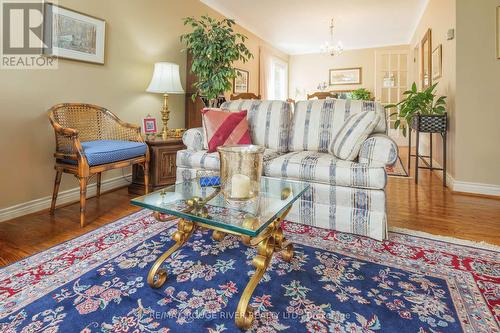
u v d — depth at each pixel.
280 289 1.28
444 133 3.11
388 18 5.16
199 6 4.14
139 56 3.20
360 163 1.85
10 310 1.14
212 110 2.46
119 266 1.47
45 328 1.04
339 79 7.44
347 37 6.38
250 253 1.60
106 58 2.82
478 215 2.22
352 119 2.07
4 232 1.90
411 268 1.45
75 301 1.19
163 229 1.94
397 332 1.02
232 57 3.46
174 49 3.68
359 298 1.21
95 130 2.59
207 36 3.44
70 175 2.58
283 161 2.02
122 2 2.95
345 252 1.62
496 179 2.77
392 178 3.54
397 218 2.17
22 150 2.22
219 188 1.53
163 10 3.49
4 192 2.12
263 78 6.18
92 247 1.68
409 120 3.46
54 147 2.43
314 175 1.89
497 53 2.69
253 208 1.26
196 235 1.84
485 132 2.78
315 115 2.50
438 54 3.62
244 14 4.93
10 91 2.13
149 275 1.27
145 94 3.30
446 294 1.23
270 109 2.62
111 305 1.17
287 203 1.30
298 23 5.39
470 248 1.66
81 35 2.57
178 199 1.37
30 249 1.66
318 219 1.94
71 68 2.52
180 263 1.50
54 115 2.27
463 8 2.79
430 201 2.59
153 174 2.79
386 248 1.67
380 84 7.00
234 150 1.37
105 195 2.78
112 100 2.91
